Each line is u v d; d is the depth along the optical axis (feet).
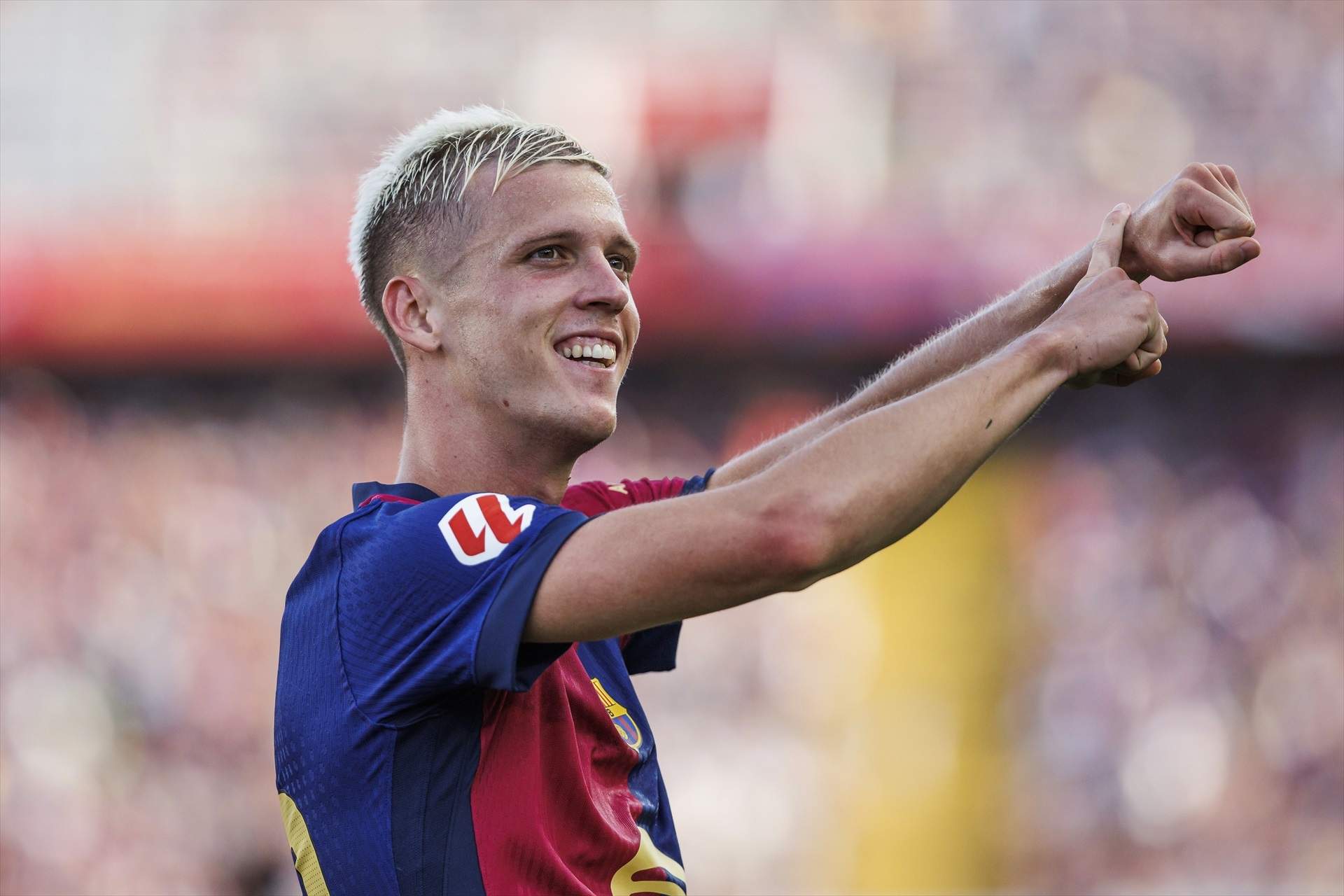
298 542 131.13
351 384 137.28
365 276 23.09
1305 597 121.70
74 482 133.90
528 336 21.03
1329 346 114.62
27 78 149.07
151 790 112.88
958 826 109.09
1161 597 119.55
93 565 129.29
